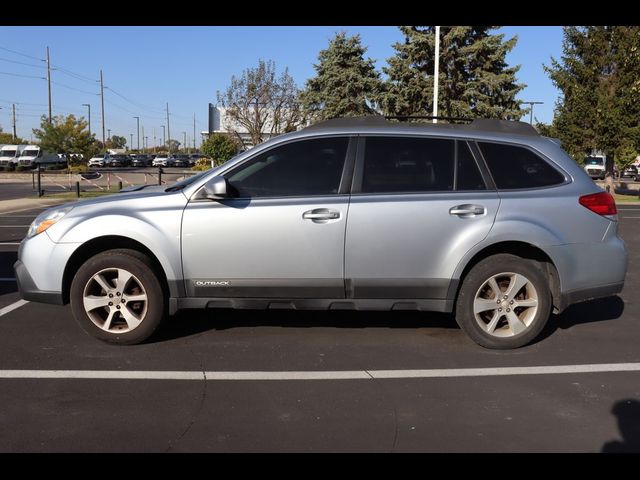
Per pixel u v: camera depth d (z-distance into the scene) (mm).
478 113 27688
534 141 5406
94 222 5152
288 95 34344
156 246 5102
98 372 4719
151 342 5430
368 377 4660
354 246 5102
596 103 25969
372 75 30359
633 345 5484
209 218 5105
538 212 5176
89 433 3729
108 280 5270
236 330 5809
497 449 3566
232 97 34469
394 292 5184
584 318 6379
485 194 5191
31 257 5270
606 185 29016
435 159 5277
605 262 5324
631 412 4078
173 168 63125
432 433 3758
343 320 6164
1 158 51156
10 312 6387
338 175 5219
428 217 5098
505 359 5086
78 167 49531
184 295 5215
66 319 6125
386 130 5336
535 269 5207
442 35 27016
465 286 5223
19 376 4621
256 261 5129
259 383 4531
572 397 4316
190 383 4523
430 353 5215
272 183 5223
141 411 4039
